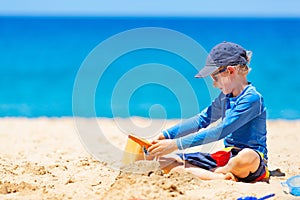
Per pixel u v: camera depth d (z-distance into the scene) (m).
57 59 44.84
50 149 11.04
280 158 9.96
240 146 8.19
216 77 8.23
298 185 7.32
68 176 8.25
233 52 8.14
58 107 22.02
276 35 67.31
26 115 19.31
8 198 6.77
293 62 39.44
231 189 7.15
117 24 101.75
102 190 7.13
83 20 122.38
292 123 15.55
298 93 25.89
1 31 76.25
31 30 78.50
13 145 11.69
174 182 7.21
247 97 8.03
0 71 37.44
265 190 7.21
